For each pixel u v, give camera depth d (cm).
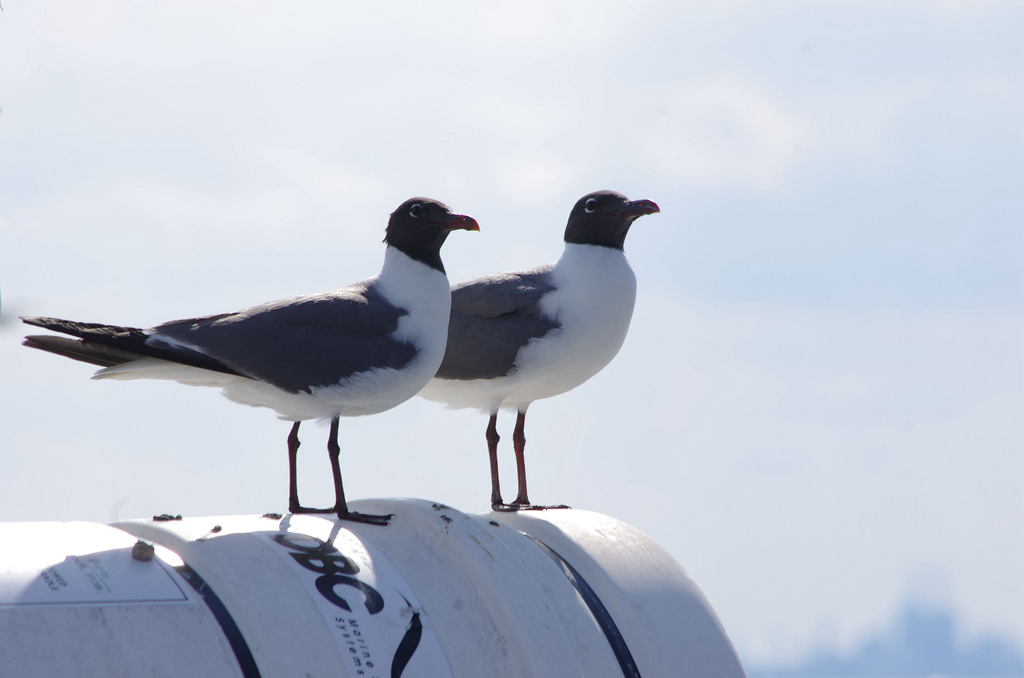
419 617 763
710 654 919
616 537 987
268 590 719
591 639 848
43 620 632
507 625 787
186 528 780
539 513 1014
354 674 699
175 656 654
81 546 708
